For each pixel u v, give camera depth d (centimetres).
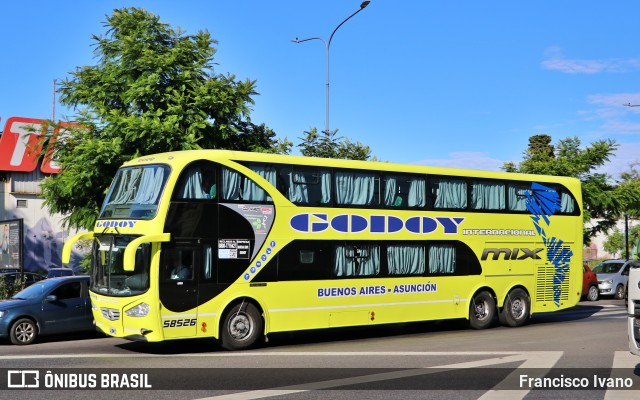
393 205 1670
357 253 1597
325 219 1552
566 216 2022
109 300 1384
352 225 1592
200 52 2280
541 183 1980
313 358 1307
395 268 1658
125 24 2258
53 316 1612
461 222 1791
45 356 1343
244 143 2338
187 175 1384
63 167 2162
